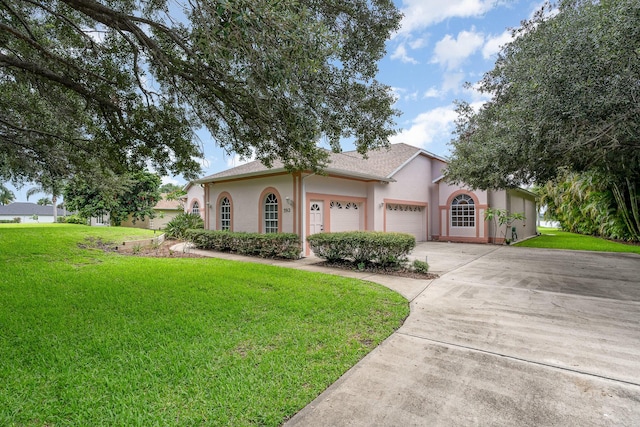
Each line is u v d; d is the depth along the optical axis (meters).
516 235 19.28
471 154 10.65
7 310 4.89
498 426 2.54
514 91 7.59
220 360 3.48
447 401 2.87
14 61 5.32
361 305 5.50
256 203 13.52
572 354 3.82
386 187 15.94
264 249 11.57
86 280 6.82
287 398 2.84
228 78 4.96
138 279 7.04
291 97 4.76
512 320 5.02
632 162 10.12
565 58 5.22
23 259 8.70
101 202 25.19
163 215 31.38
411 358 3.71
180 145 6.96
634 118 5.52
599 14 5.08
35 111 8.05
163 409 2.64
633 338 4.29
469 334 4.46
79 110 7.65
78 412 2.57
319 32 3.80
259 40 3.68
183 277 7.30
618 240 18.56
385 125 6.20
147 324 4.47
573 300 6.12
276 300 5.67
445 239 19.58
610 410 2.75
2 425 2.40
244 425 2.48
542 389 3.08
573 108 5.31
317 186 12.43
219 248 13.51
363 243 9.12
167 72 5.70
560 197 24.62
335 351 3.77
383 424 2.55
